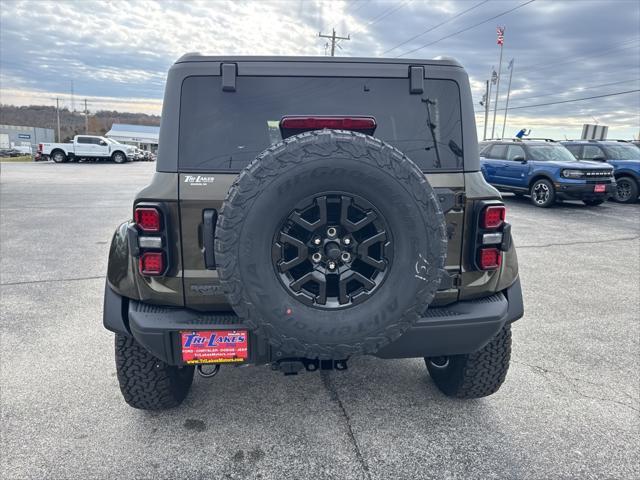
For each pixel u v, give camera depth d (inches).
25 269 237.8
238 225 75.5
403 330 80.9
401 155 77.3
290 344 79.4
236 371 134.5
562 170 468.8
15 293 198.8
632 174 530.3
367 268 84.3
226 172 88.4
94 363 137.0
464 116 95.3
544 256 279.1
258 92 91.4
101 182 747.4
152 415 111.5
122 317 94.0
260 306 77.6
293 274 84.0
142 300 91.8
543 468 94.3
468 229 94.2
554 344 154.2
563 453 99.0
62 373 131.0
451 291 94.7
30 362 137.2
